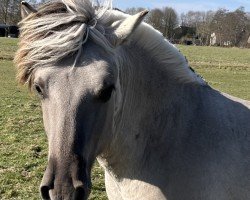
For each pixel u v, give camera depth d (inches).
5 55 989.2
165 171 117.4
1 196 226.4
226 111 125.4
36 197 225.5
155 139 119.8
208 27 2625.5
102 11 105.1
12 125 369.4
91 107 96.3
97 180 249.0
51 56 94.7
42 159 281.0
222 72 1010.1
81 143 94.8
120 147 118.2
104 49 99.7
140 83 119.1
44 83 96.7
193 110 123.0
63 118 94.3
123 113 115.9
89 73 95.7
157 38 121.0
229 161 117.7
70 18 97.4
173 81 124.2
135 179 120.7
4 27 1729.8
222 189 117.0
